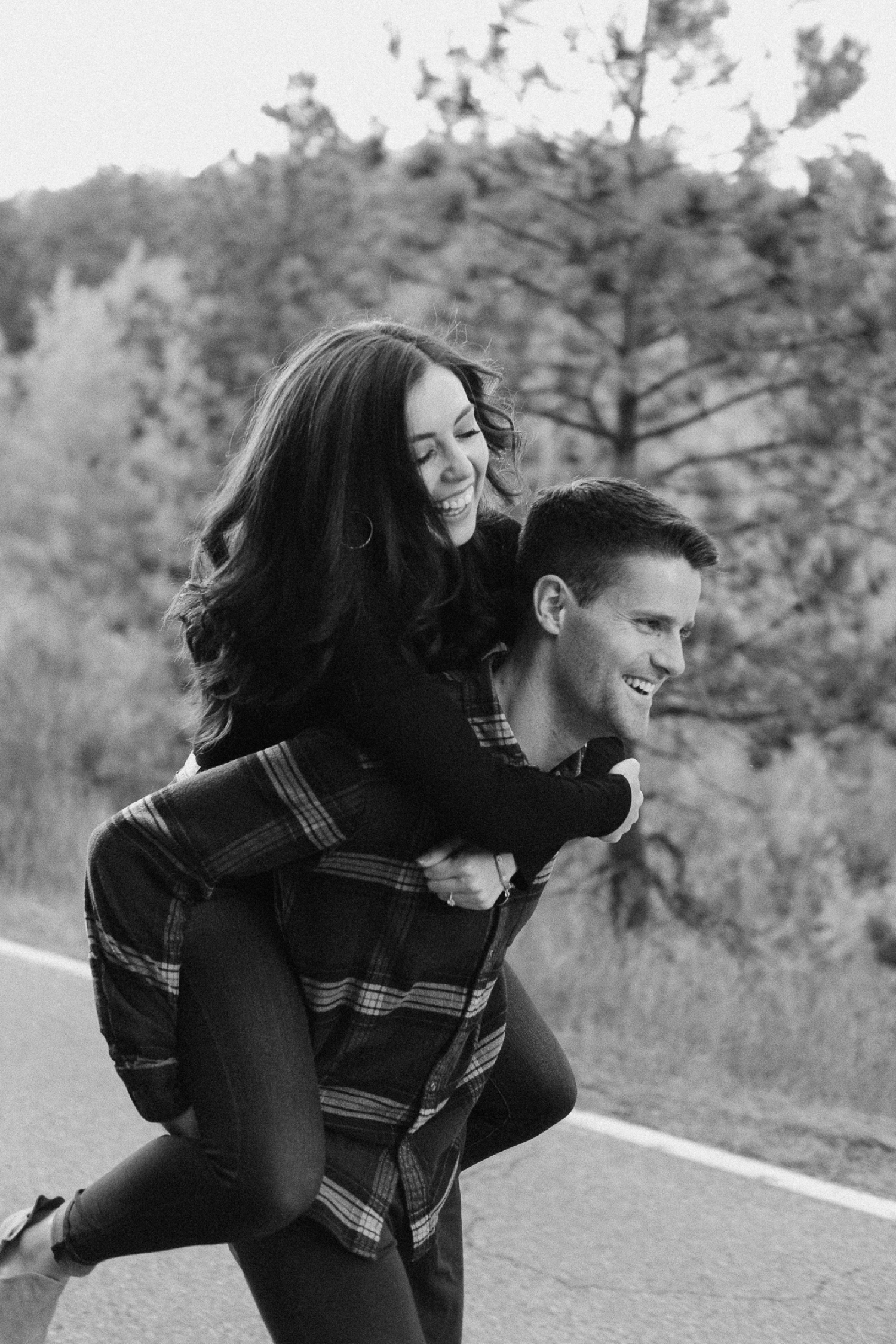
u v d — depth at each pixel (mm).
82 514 17547
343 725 2010
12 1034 5293
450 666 2131
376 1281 2070
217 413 14930
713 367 7898
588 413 8148
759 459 7977
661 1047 5680
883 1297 3488
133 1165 2146
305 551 1970
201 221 17609
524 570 2119
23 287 31172
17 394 21672
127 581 17125
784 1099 5133
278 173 13891
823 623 7801
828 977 7234
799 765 8633
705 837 8906
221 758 2189
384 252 8141
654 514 2039
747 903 8352
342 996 2086
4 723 10625
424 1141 2229
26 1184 3945
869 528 7789
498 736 2066
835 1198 4090
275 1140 1992
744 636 7891
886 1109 5199
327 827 2010
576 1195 4039
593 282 7492
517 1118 2506
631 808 2137
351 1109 2119
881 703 7809
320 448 1972
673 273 7383
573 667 2062
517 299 7840
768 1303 3432
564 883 8961
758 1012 6062
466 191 7688
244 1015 2047
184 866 2037
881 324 7430
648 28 7301
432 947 2072
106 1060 5035
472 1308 3359
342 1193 2082
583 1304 3398
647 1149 4422
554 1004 6148
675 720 8414
